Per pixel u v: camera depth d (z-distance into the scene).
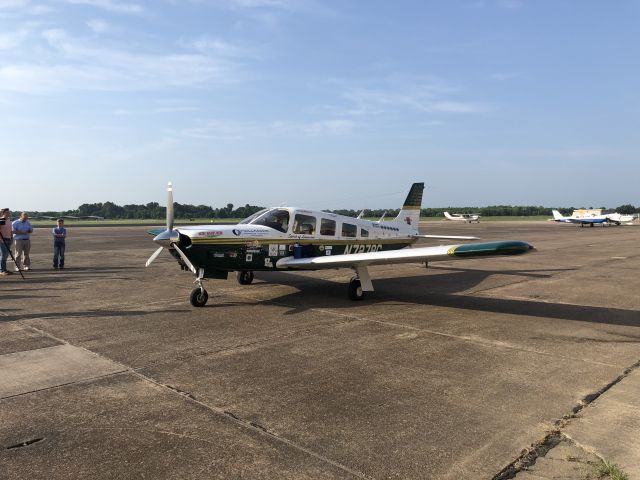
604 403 3.76
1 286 9.83
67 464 2.83
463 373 4.50
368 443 3.10
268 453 2.97
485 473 2.73
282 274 11.63
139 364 4.74
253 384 4.20
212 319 6.82
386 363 4.81
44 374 4.43
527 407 3.69
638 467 2.78
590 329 6.27
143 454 2.96
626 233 34.69
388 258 7.45
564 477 2.68
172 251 7.78
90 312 7.26
